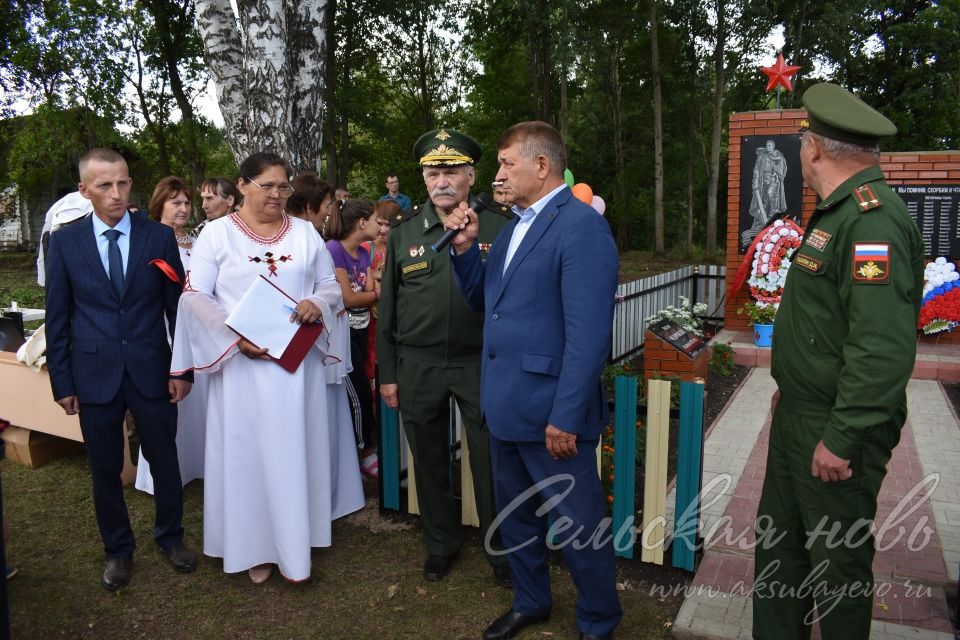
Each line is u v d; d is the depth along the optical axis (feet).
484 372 8.84
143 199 83.05
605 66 86.79
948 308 24.61
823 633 7.45
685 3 78.18
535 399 8.33
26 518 13.20
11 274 63.62
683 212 104.12
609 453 12.57
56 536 12.50
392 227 10.98
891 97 88.22
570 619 9.71
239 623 9.87
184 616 10.05
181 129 75.05
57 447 16.17
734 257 29.09
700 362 21.85
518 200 8.50
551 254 8.18
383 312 11.07
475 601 10.30
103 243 10.46
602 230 8.18
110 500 10.83
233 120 20.56
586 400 7.92
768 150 28.14
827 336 7.09
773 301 25.11
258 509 10.66
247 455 10.51
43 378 14.83
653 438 10.46
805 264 7.30
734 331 28.81
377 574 11.09
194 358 10.34
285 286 10.64
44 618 10.02
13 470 15.58
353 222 14.66
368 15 73.00
